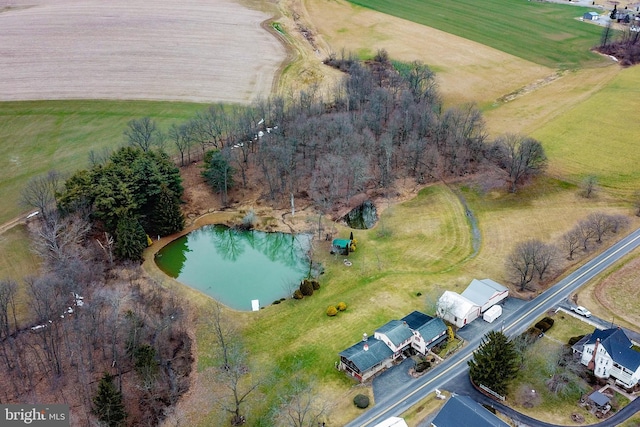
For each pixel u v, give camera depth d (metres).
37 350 99.06
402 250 128.62
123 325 102.81
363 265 123.50
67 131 170.62
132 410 89.25
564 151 166.75
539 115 189.88
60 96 187.50
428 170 159.50
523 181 152.88
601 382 91.50
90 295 111.62
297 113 168.75
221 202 148.62
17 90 189.12
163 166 136.12
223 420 87.19
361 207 147.50
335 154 151.88
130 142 156.12
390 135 158.88
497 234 132.75
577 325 102.81
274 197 149.62
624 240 126.62
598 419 84.69
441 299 106.00
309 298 114.19
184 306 112.56
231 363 97.69
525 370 93.69
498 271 119.00
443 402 88.12
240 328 106.38
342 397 90.06
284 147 150.12
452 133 162.88
